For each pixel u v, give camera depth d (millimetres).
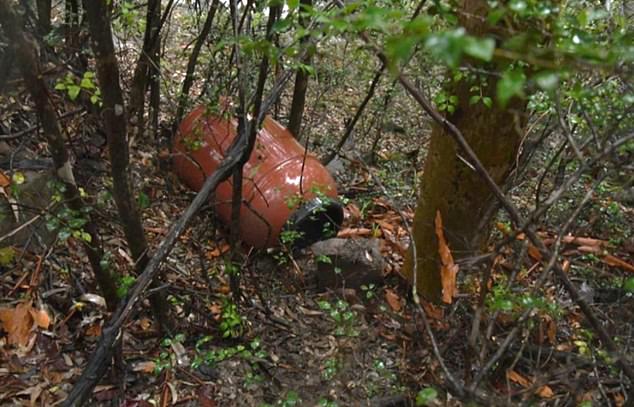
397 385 3234
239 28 3779
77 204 2812
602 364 3127
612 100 1917
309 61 3555
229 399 3260
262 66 3086
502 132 3482
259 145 4168
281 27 1794
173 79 6062
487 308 3000
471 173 3633
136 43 5609
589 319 2170
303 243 4605
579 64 1145
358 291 4336
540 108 2373
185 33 6914
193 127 4723
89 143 4520
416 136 6957
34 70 2387
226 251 4438
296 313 4062
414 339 3426
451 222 3793
